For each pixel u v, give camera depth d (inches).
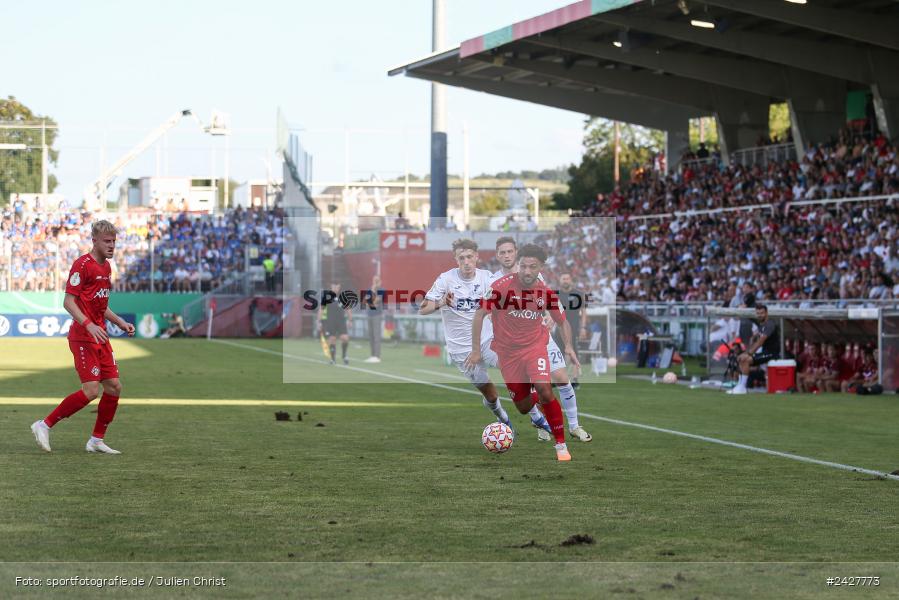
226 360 1160.2
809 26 1123.9
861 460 427.2
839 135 1477.6
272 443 472.4
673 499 331.9
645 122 1859.0
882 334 802.2
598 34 1405.0
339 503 321.4
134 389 785.6
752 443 484.7
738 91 1711.4
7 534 273.4
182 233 2003.0
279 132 2103.8
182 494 334.6
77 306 418.0
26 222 1956.2
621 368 1114.7
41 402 660.1
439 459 422.3
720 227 1510.8
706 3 1112.8
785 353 889.5
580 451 451.5
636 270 1632.6
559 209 3090.6
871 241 1179.3
